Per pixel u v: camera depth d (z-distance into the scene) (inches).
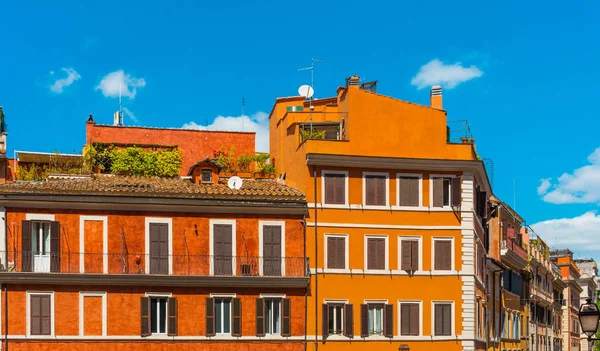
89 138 2095.2
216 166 1877.5
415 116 1889.8
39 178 2007.9
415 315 1831.9
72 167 2091.5
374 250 1833.2
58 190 1686.8
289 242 1790.1
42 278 1649.9
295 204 1788.9
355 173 1844.2
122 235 1712.6
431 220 1865.2
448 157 1888.5
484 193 2050.9
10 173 2064.5
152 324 1710.1
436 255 1861.5
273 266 1774.1
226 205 1752.0
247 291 1753.2
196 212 1752.0
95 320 1680.6
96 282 1676.9
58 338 1657.2
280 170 2071.9
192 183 1860.2
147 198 1715.1
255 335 1744.6
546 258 3563.0
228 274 1745.8
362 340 1796.3
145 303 1700.3
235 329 1734.7
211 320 1726.1
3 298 1648.6
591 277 5816.9
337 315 1802.4
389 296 1824.6
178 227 1740.9
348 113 1863.9
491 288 2282.2
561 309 4136.3
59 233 1685.5
